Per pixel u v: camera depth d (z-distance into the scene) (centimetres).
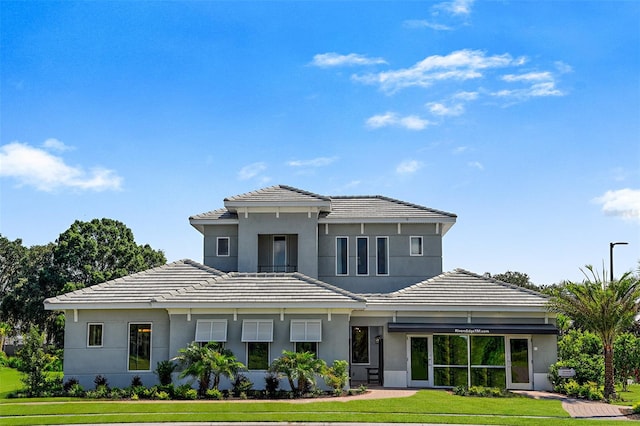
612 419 2219
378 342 3297
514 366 3059
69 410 2283
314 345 2889
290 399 2572
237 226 3672
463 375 3058
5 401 2567
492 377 3052
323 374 2686
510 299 3105
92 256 6381
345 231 3647
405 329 3005
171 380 2820
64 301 2920
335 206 3809
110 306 2922
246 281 3064
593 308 2830
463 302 3081
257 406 2353
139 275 3169
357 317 3123
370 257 3622
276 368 2653
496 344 3077
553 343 3062
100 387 2758
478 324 3083
